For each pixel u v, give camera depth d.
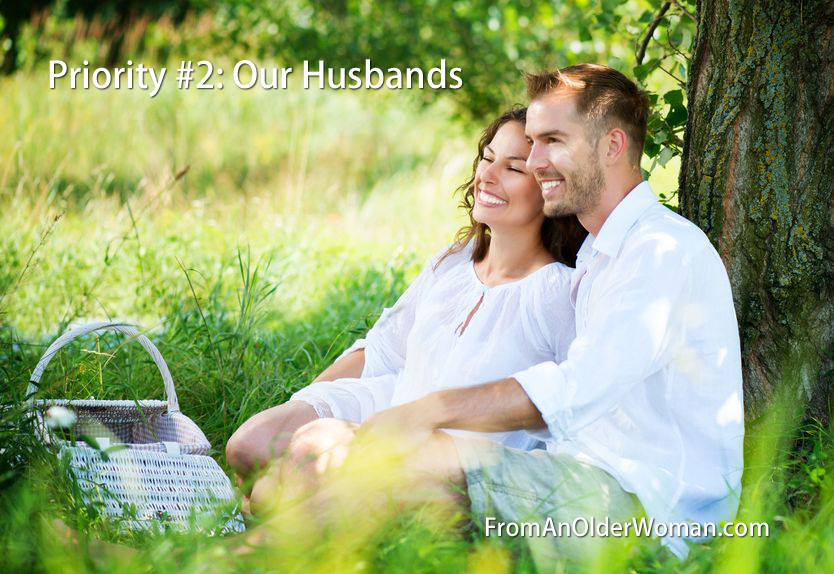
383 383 3.12
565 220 2.85
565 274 2.81
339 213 8.50
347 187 9.54
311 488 2.50
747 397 3.00
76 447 2.80
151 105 10.05
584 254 2.74
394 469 2.36
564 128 2.61
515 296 2.85
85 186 8.52
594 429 2.55
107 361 3.66
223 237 6.00
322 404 2.96
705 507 2.50
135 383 3.89
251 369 4.05
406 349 3.20
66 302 5.20
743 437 2.70
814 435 2.88
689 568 2.19
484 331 2.86
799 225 2.93
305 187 8.62
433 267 3.17
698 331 2.51
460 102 10.90
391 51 11.14
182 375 4.04
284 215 7.09
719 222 3.02
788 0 2.89
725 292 2.55
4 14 14.16
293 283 5.48
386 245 6.64
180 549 2.24
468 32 11.03
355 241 6.87
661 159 3.35
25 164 7.91
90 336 4.37
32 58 11.73
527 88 2.74
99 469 2.79
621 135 2.62
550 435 2.55
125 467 2.82
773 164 2.94
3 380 3.52
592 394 2.38
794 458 2.86
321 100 11.02
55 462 2.68
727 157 2.99
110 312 5.12
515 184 2.84
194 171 9.20
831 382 2.96
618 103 2.60
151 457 2.90
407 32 11.20
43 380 3.64
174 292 5.09
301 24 11.89
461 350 2.87
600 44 7.08
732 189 2.99
